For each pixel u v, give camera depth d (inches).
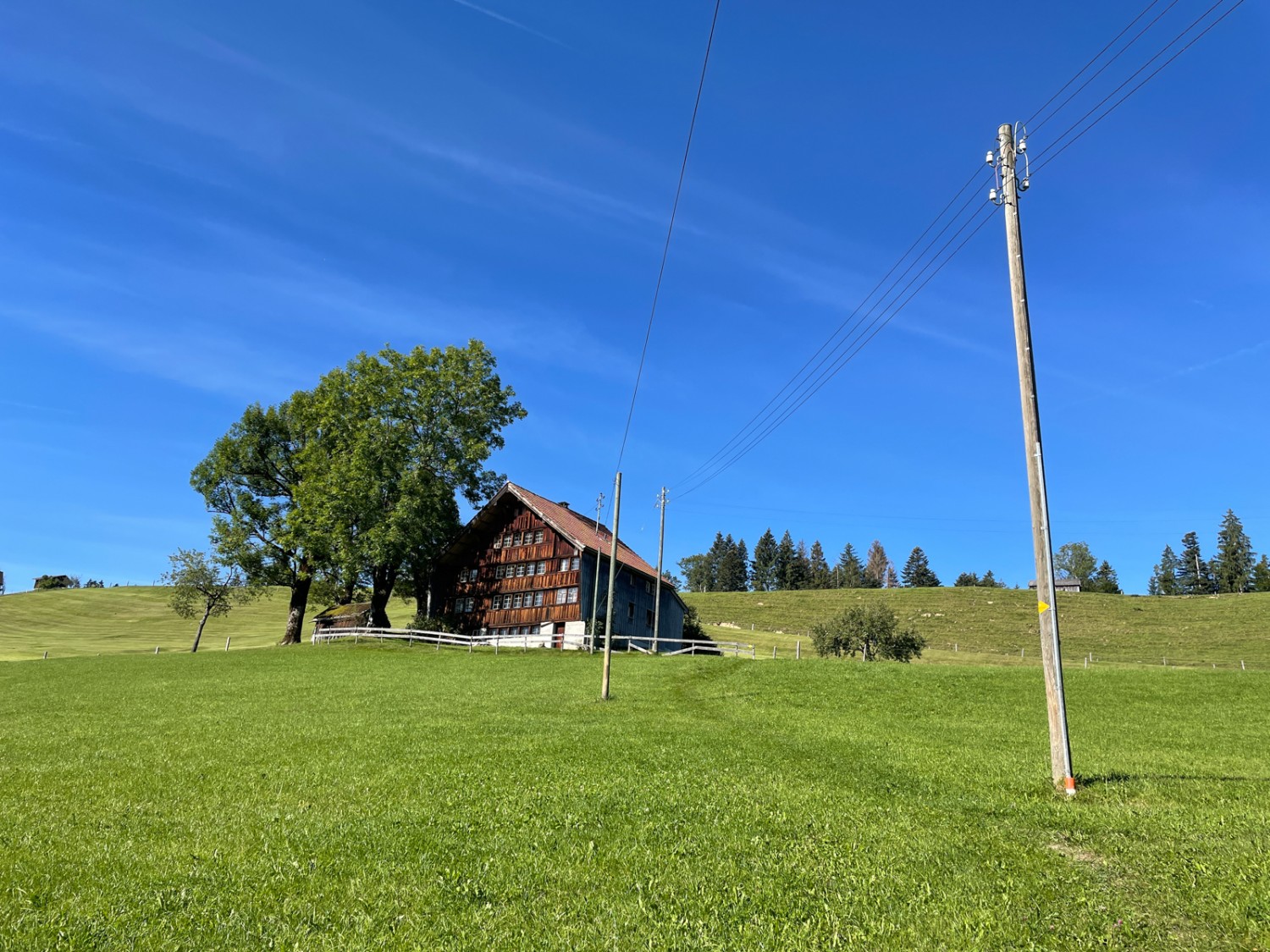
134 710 1011.3
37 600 4343.0
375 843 404.8
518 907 319.3
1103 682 1268.5
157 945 282.2
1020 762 652.7
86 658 1882.4
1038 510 574.2
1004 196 627.8
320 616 2551.7
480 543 2516.0
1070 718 974.4
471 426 2314.2
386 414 2215.8
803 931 294.4
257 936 291.0
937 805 494.9
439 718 911.7
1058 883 341.7
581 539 2241.6
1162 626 4065.0
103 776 582.9
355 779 564.7
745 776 577.3
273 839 411.2
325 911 315.3
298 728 832.9
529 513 2434.8
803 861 375.9
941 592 5300.2
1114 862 369.1
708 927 299.1
